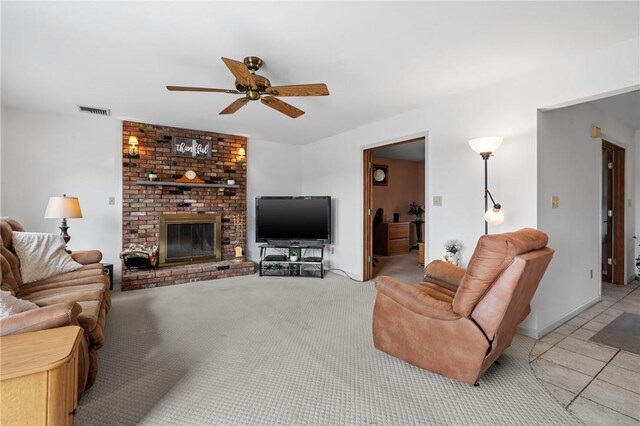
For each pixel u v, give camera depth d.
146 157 4.43
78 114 3.95
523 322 2.67
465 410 1.69
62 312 1.49
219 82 2.89
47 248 2.81
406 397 1.79
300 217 4.96
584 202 3.26
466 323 1.82
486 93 2.95
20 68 2.61
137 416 1.62
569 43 2.19
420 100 3.35
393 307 2.16
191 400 1.76
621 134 4.13
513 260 1.66
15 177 3.69
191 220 4.76
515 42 2.18
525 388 1.90
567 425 1.59
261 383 1.93
